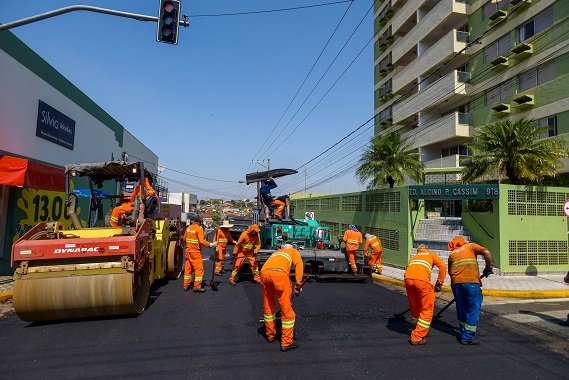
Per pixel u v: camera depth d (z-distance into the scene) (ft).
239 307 26.08
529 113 66.95
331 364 16.37
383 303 28.40
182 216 117.29
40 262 22.17
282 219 47.14
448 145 90.38
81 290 21.66
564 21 60.95
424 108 92.68
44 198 45.11
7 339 19.45
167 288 32.76
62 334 20.21
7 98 37.76
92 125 61.98
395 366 16.29
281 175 47.50
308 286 35.17
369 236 42.27
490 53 76.84
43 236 23.93
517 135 46.37
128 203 29.78
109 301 21.95
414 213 48.42
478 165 48.80
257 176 48.01
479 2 80.48
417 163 55.47
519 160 45.93
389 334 20.75
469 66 82.53
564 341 20.04
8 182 33.76
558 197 43.09
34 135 42.96
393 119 109.09
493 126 49.14
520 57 68.95
